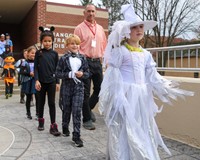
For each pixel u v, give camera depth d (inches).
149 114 124.2
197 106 157.8
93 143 165.9
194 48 176.4
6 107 291.7
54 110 185.0
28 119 231.3
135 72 120.5
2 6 661.9
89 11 204.1
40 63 183.5
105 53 121.1
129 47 122.0
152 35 1066.1
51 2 641.0
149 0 1034.1
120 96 117.2
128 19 118.9
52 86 184.5
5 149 154.6
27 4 645.3
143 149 112.7
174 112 172.4
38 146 160.1
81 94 165.0
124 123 116.6
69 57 167.9
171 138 175.3
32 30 668.1
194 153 148.4
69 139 173.6
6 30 872.3
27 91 231.5
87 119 197.6
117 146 114.7
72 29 658.2
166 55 199.3
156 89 126.0
